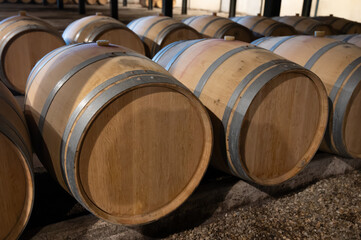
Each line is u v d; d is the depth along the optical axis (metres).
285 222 3.28
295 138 3.25
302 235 3.10
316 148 3.36
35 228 2.65
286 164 3.30
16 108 2.63
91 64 2.51
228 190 3.33
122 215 2.53
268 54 3.13
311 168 3.87
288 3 21.66
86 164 2.25
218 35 7.18
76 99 2.28
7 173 2.13
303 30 8.91
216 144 3.03
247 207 3.48
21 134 2.35
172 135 2.52
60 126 2.31
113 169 2.36
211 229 3.16
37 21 5.95
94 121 2.19
